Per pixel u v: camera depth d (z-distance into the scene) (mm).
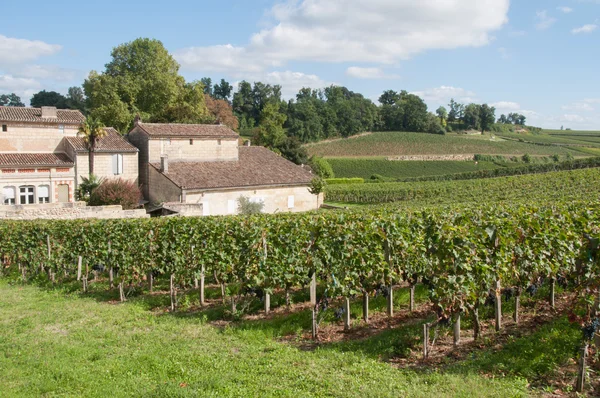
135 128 43938
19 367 8750
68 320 12523
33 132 40344
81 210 32500
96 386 7777
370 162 97688
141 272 16062
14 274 21703
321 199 50719
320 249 12172
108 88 58156
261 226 13375
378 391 7277
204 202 39906
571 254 11883
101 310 13641
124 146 41938
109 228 17344
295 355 9219
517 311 10688
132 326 11852
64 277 19625
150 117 61312
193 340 10422
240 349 9734
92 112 58500
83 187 38375
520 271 11352
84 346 10070
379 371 8250
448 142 117312
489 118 148125
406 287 14258
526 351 8562
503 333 10016
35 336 10953
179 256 15289
